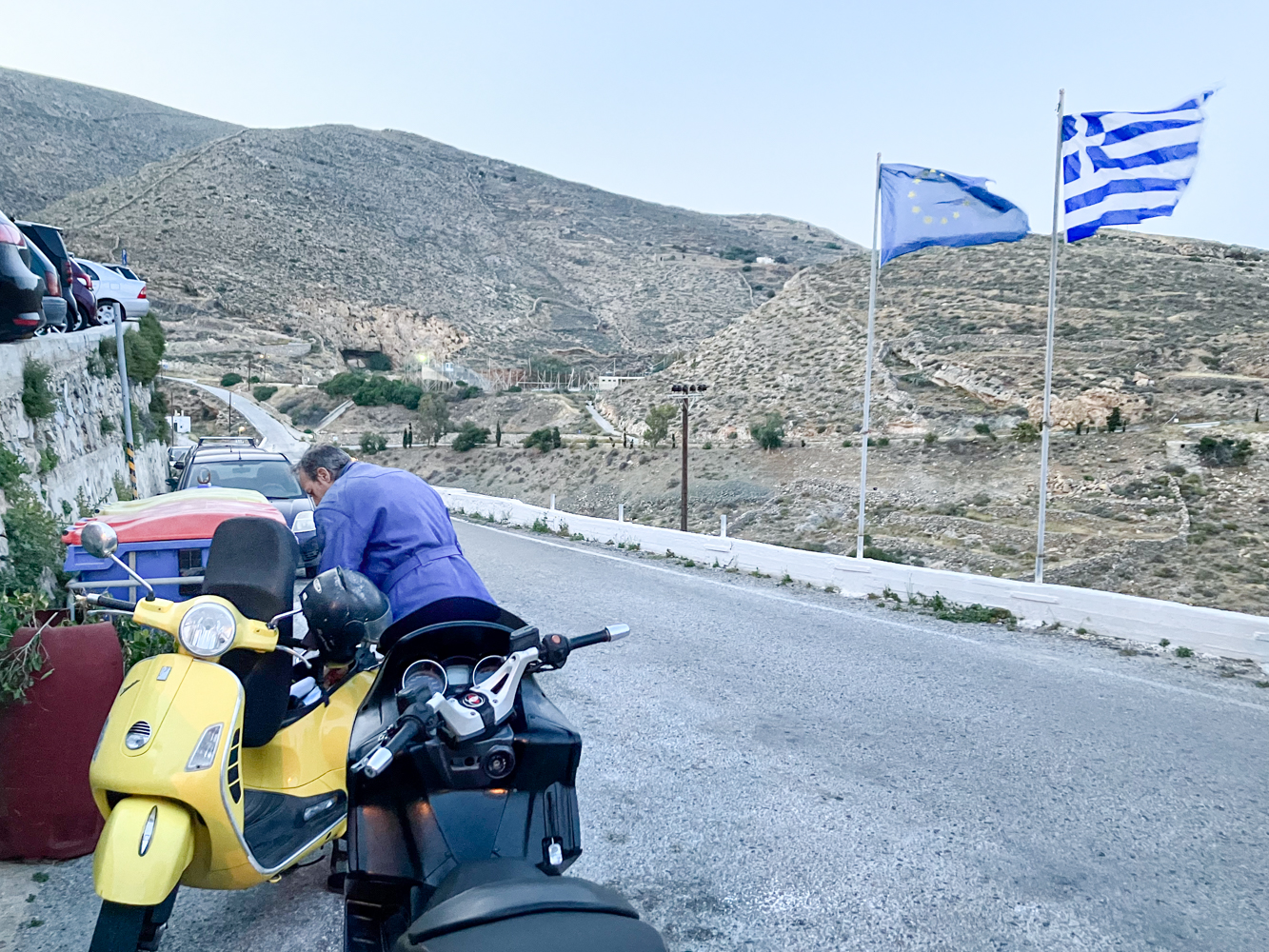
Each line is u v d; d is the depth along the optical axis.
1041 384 78.19
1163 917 4.08
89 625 4.38
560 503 77.31
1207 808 5.26
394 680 3.28
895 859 4.62
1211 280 101.38
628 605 11.23
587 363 197.12
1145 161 11.75
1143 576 46.16
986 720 6.84
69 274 16.64
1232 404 70.75
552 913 2.02
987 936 3.91
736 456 78.62
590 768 5.79
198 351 156.00
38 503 7.22
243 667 3.49
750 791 5.46
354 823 2.93
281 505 11.87
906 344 93.38
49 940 3.68
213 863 3.17
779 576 13.89
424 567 3.88
